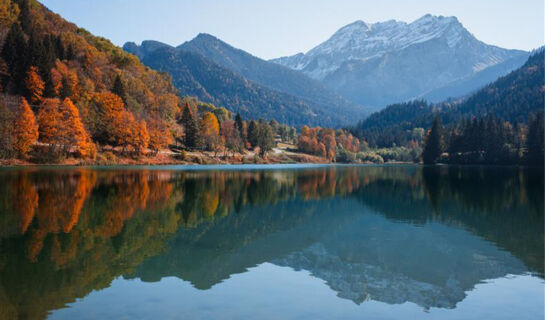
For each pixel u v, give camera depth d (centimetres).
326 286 1515
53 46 13938
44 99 10262
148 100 15625
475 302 1384
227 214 3186
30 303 1267
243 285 1507
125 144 11869
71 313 1198
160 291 1416
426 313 1280
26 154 8831
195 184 5672
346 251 2077
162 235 2348
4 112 8362
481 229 2702
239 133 17975
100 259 1795
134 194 4153
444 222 2958
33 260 1736
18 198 3525
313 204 3878
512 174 9550
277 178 7481
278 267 1767
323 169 12444
